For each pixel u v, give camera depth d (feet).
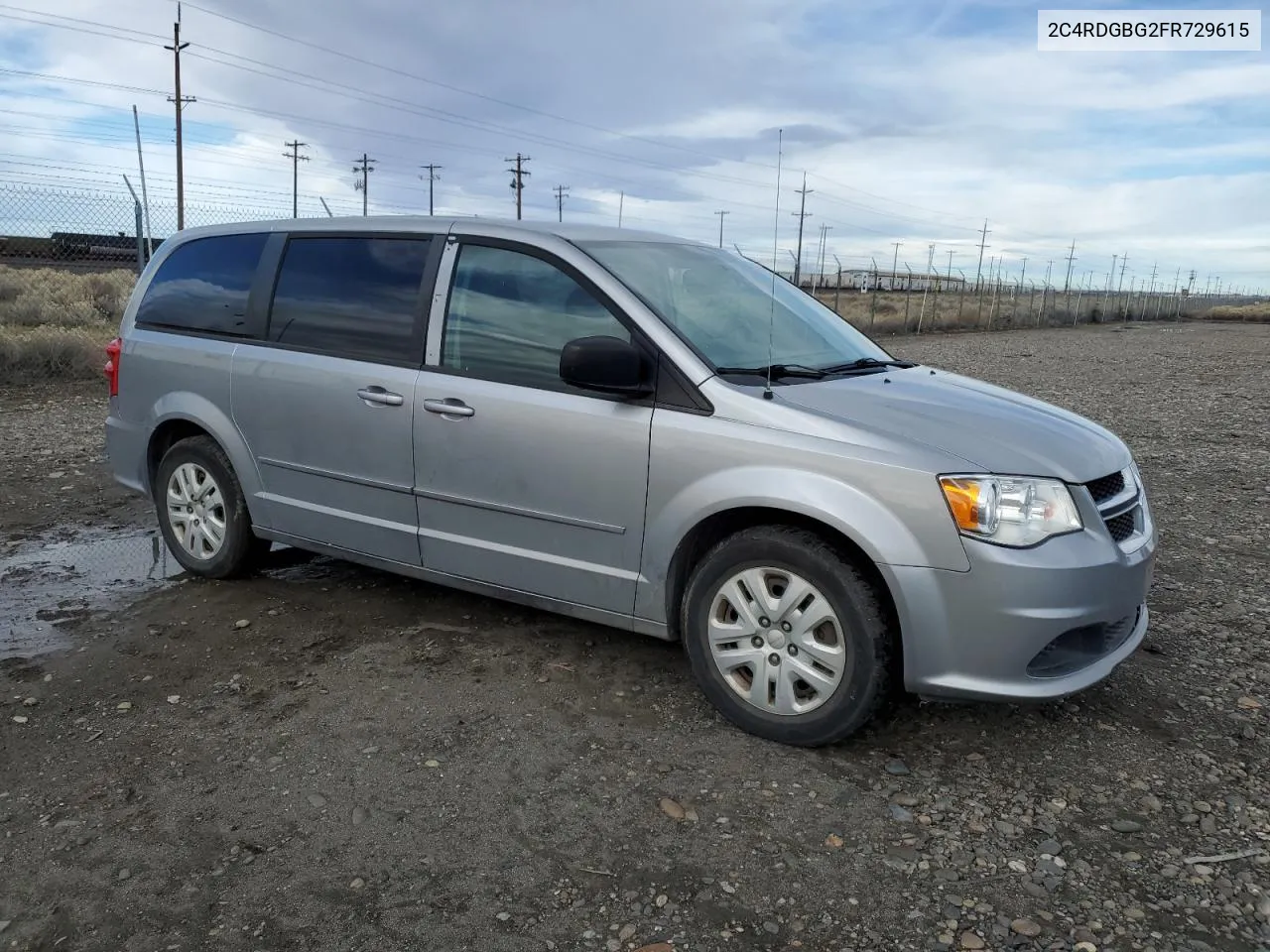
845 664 10.73
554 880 8.85
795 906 8.52
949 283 198.80
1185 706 12.50
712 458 11.34
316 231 15.39
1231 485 26.07
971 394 13.10
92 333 52.34
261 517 15.85
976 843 9.48
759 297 14.53
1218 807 10.15
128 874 8.84
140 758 10.88
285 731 11.53
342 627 14.78
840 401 11.52
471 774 10.62
